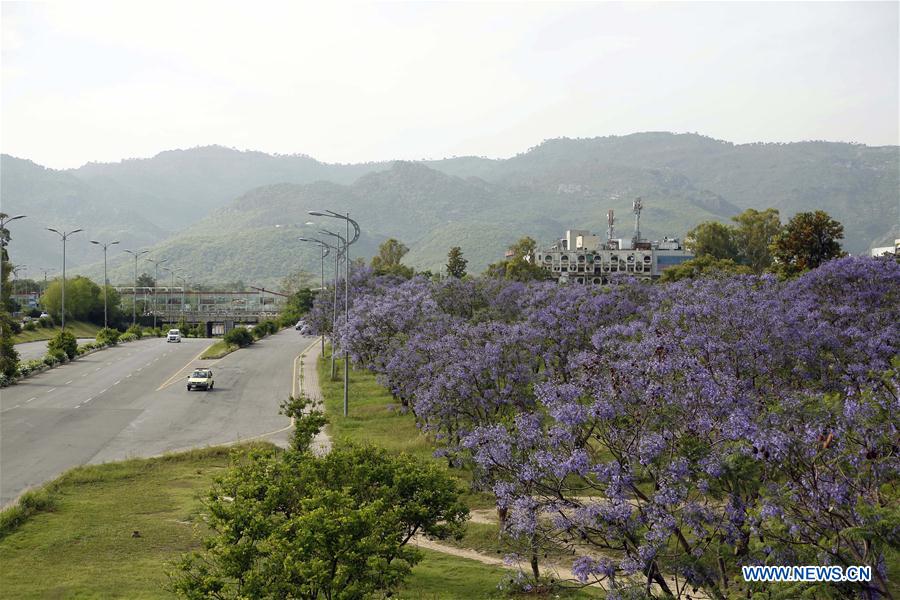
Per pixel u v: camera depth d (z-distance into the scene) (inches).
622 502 546.3
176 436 1571.1
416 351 1444.4
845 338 1173.1
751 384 904.3
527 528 589.9
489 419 1170.0
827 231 2456.9
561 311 1756.9
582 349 1553.9
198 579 587.5
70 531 936.9
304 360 3043.8
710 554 543.2
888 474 498.9
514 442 647.1
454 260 4707.2
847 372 981.2
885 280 1505.9
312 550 553.3
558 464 576.4
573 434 619.2
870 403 539.8
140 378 2417.6
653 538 523.8
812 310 1352.1
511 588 671.1
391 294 2364.7
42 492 1068.5
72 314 4867.1
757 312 1160.2
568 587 652.1
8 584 753.0
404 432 1545.3
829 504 489.4
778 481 568.4
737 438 554.3
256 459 713.6
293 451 746.2
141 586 745.6
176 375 2514.8
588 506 568.1
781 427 553.0
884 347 1086.4
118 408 1876.2
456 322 1652.3
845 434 512.4
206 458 1352.1
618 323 1668.3
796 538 494.3
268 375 2566.4
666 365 676.7
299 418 889.5
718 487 558.6
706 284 1683.1
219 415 1818.4
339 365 2834.6
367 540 563.8
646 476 570.3
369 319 1852.9
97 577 773.9
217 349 3341.5
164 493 1127.6
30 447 1439.5
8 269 3848.4
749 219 4013.3
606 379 690.2
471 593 723.4
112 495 1117.1
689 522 538.0
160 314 5821.9
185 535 920.9
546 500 596.7
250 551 571.8
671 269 3179.1
